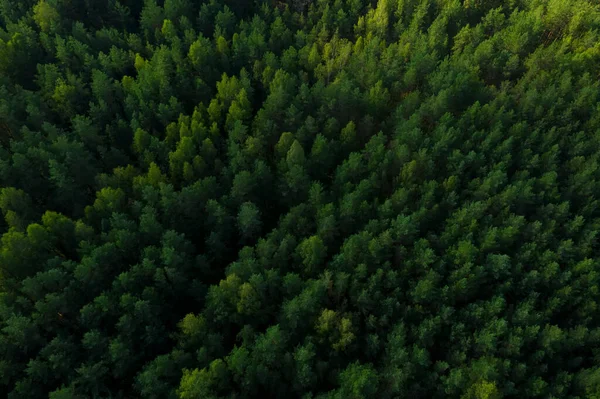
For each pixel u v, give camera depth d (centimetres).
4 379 4756
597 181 6294
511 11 9538
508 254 5731
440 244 5653
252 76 8438
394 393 4703
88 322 5112
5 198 6000
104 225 5950
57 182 6256
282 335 4856
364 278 5469
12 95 7469
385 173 6384
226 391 4862
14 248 5400
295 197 6494
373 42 8238
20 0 9725
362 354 5138
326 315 4934
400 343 4825
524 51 8181
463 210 5712
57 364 4741
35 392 4778
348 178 6412
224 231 6209
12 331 4769
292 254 5644
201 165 6569
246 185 6250
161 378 4859
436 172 6506
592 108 7050
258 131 6875
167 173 6862
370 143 6606
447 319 5059
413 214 5712
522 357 4919
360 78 7788
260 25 9069
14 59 8206
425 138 6456
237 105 7350
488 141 6481
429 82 7381
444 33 8862
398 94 7812
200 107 7456
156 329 5275
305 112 7412
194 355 5084
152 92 7731
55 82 7806
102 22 9806
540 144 6788
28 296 5381
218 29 8838
